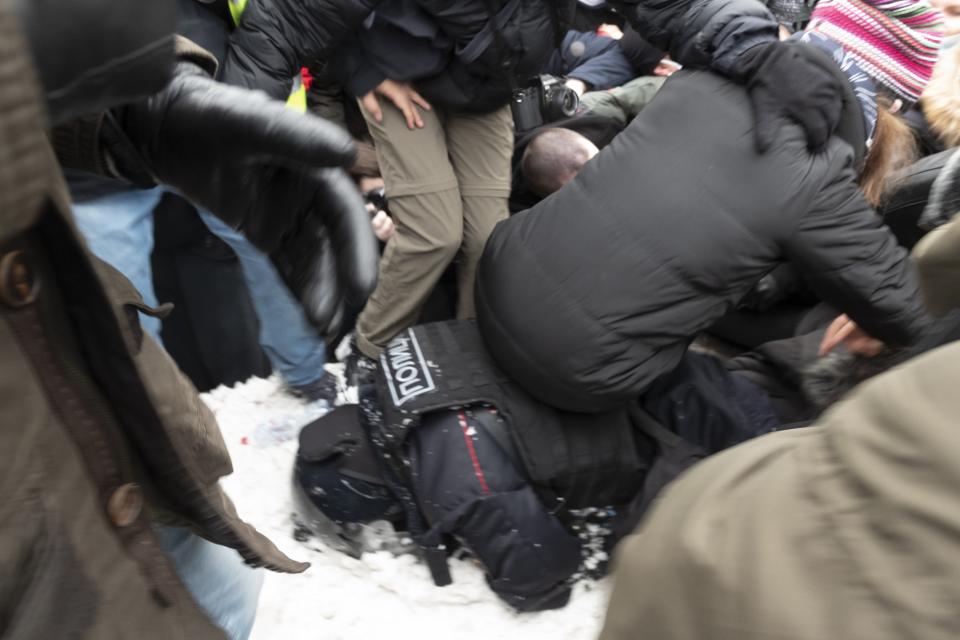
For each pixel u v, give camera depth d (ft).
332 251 2.40
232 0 4.73
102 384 1.84
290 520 5.23
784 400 5.48
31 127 1.19
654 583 1.49
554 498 4.75
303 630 4.62
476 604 4.82
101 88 1.45
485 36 4.93
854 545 1.21
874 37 5.44
